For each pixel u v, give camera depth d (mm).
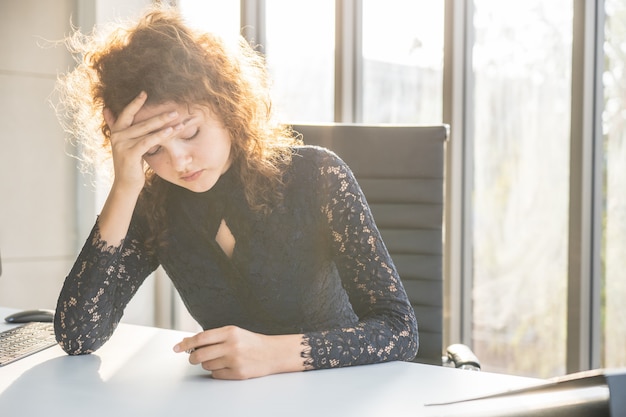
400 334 1255
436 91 3104
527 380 1089
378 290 1339
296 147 1505
